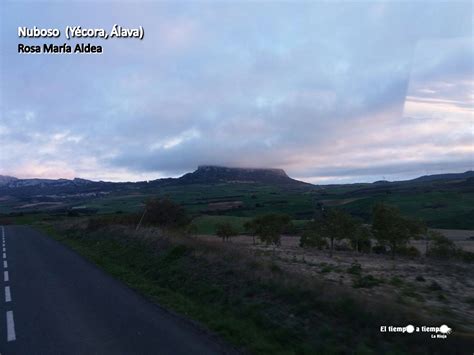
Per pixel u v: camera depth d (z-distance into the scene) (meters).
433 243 27.92
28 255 19.48
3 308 9.06
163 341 6.73
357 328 6.67
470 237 50.19
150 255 15.08
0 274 13.89
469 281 12.81
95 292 10.60
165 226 23.41
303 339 6.70
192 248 13.60
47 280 12.48
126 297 9.99
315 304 7.66
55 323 7.80
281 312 7.77
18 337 6.99
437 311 8.07
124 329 7.38
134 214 27.69
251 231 42.75
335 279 12.52
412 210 83.31
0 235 35.28
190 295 10.11
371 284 11.64
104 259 17.06
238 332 7.16
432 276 13.93
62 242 26.98
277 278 9.31
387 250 33.72
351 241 32.81
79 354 6.16
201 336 7.01
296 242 44.34
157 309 8.82
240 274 10.23
